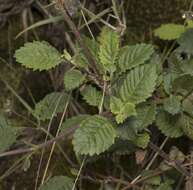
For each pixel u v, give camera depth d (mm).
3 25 911
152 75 686
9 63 909
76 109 887
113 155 856
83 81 719
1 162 877
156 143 850
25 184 885
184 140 864
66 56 701
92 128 654
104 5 893
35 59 696
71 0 659
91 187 871
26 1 895
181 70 764
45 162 884
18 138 873
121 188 854
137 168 875
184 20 885
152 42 892
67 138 820
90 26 898
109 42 685
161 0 881
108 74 729
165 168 792
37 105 778
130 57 718
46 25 909
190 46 791
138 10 891
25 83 905
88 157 778
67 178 764
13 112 891
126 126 695
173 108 722
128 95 687
